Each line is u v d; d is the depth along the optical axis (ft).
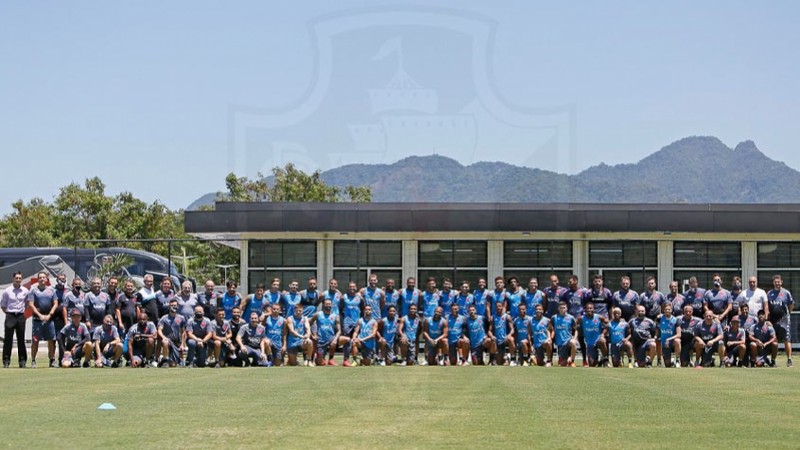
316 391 52.37
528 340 76.74
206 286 76.33
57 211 220.64
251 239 92.73
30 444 34.83
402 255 92.48
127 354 74.59
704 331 75.20
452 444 34.86
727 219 90.79
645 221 90.07
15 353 98.63
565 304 76.38
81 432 37.55
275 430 37.96
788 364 77.20
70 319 74.38
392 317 77.56
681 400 48.34
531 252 92.53
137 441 35.45
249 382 57.93
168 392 51.93
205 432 37.47
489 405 45.96
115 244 207.00
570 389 53.67
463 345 77.15
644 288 92.94
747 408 45.19
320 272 92.53
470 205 88.94
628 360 77.00
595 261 92.63
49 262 136.26
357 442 35.24
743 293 79.25
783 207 94.53
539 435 36.83
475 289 83.35
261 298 78.18
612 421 40.65
